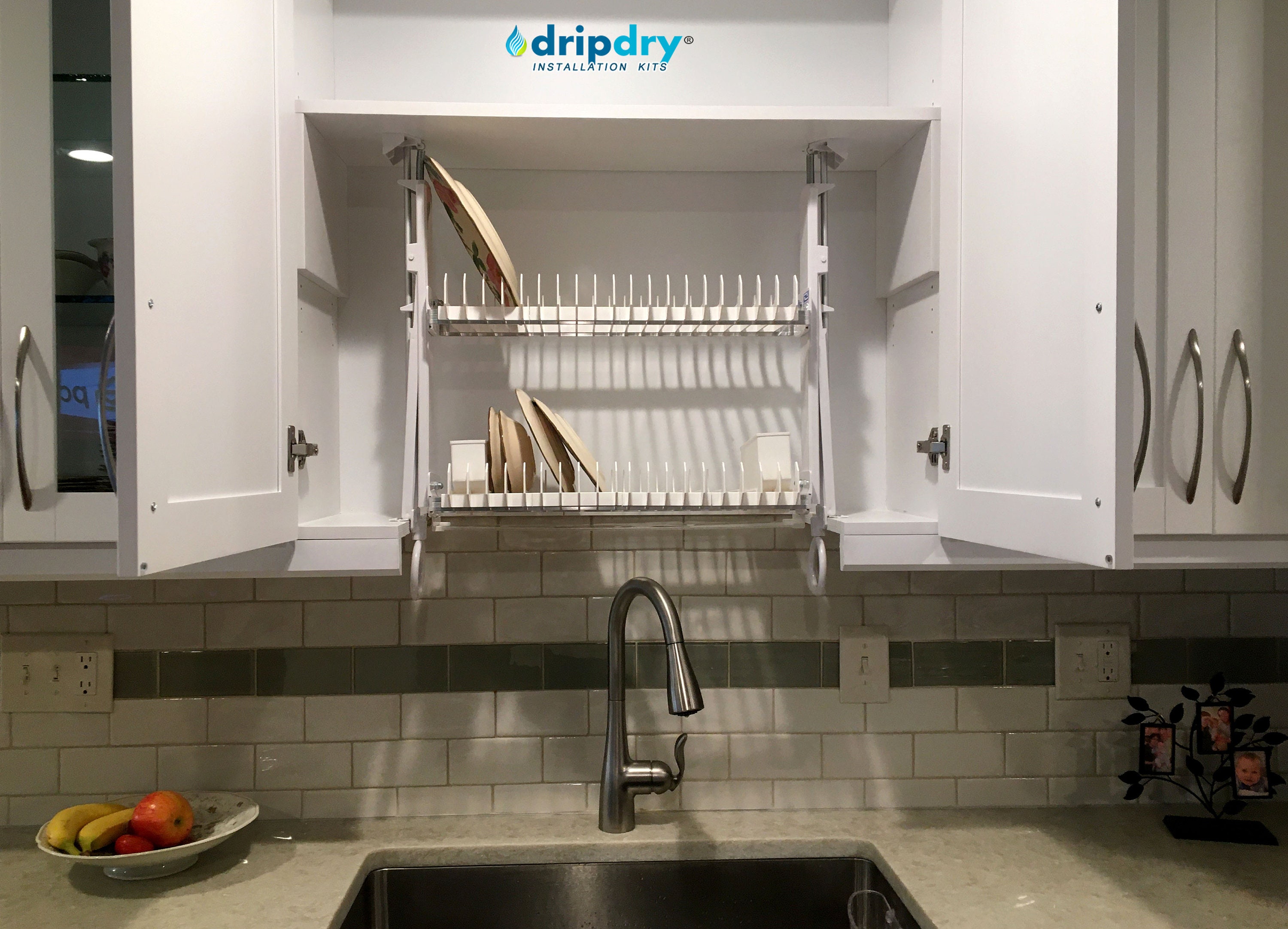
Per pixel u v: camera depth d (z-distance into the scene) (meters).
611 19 1.53
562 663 1.51
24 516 1.09
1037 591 1.55
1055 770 1.55
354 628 1.49
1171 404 1.21
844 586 1.54
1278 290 1.21
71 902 1.22
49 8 1.07
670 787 1.43
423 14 1.51
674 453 1.53
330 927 1.16
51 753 1.46
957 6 1.24
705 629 1.53
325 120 1.29
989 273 1.15
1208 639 1.56
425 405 1.31
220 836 1.30
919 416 1.40
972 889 1.24
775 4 1.54
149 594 1.47
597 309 1.31
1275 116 1.20
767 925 1.40
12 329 1.07
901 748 1.54
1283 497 1.22
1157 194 1.19
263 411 1.11
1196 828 1.41
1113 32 0.88
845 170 1.55
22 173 1.07
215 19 0.97
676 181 1.53
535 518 1.51
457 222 1.38
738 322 1.33
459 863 1.39
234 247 1.02
